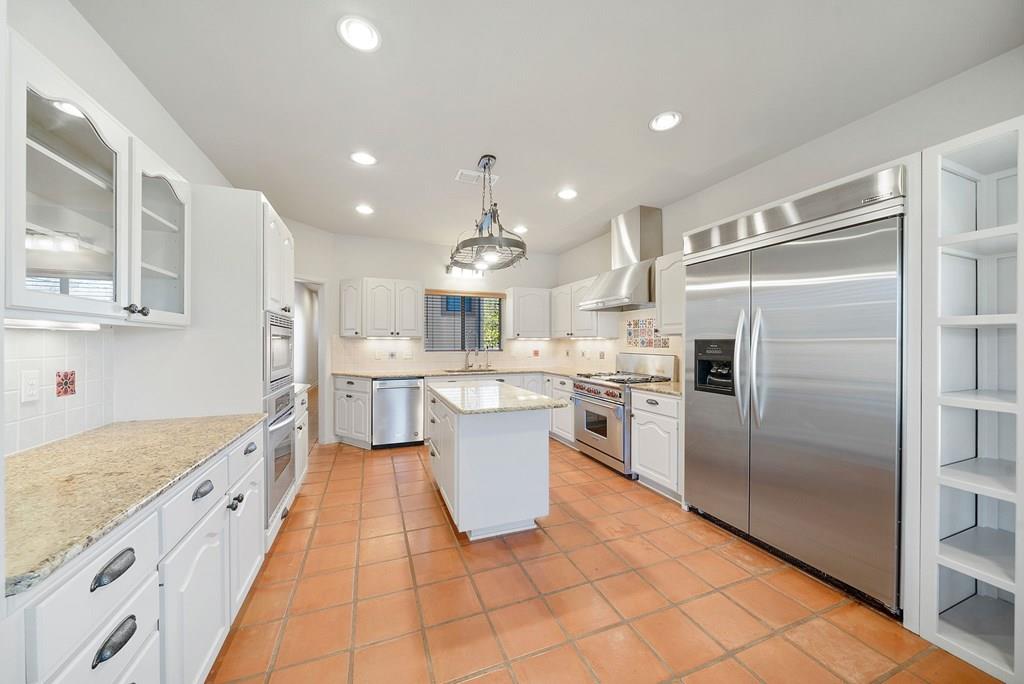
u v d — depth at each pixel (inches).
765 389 86.0
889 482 66.4
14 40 36.9
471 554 87.8
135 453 54.0
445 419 103.6
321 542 92.7
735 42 66.0
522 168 112.7
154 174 63.0
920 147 79.4
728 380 97.4
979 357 68.0
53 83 41.6
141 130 75.4
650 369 158.2
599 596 73.5
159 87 76.5
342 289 180.7
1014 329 64.9
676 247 139.9
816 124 90.7
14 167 37.3
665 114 86.7
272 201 138.7
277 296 92.9
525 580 78.4
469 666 57.9
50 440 58.6
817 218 76.1
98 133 49.1
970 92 73.0
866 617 67.7
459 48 67.1
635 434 129.2
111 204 53.4
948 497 64.6
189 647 48.6
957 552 61.5
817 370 76.4
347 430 174.9
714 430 98.7
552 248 214.4
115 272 53.6
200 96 79.5
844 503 72.6
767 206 85.4
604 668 57.7
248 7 58.5
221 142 97.3
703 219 128.7
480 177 118.7
